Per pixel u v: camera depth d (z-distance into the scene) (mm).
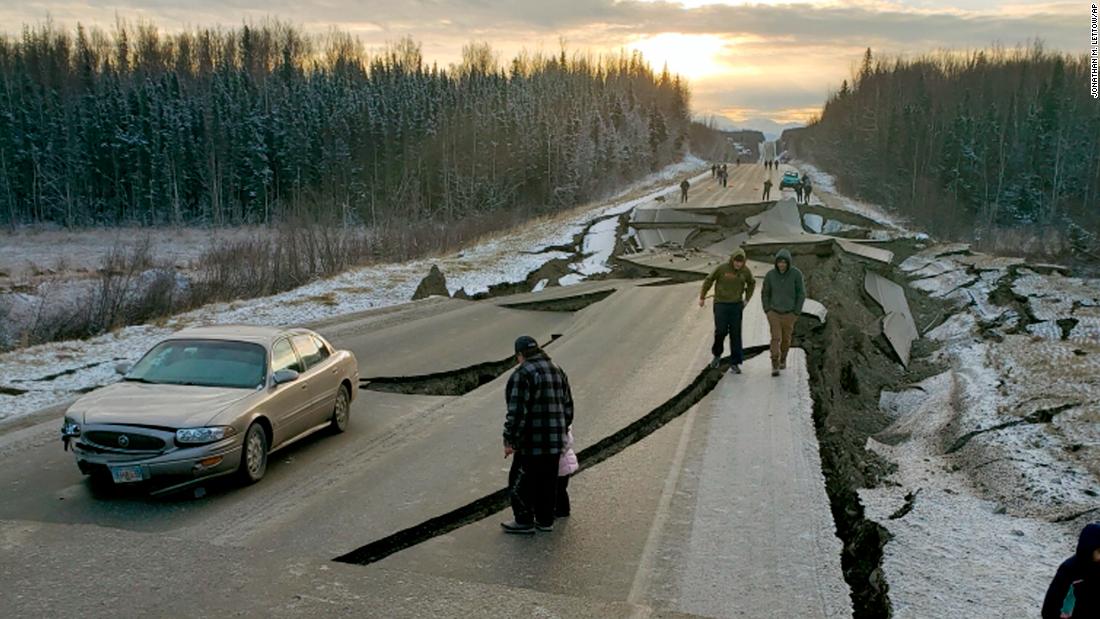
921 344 27172
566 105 114938
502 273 33156
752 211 50875
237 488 9062
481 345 18109
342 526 7906
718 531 8008
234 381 9750
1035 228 73812
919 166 96688
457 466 9852
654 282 29094
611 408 12477
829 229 51594
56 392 13984
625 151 116000
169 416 8695
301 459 10164
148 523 7984
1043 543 9883
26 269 45281
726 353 16562
